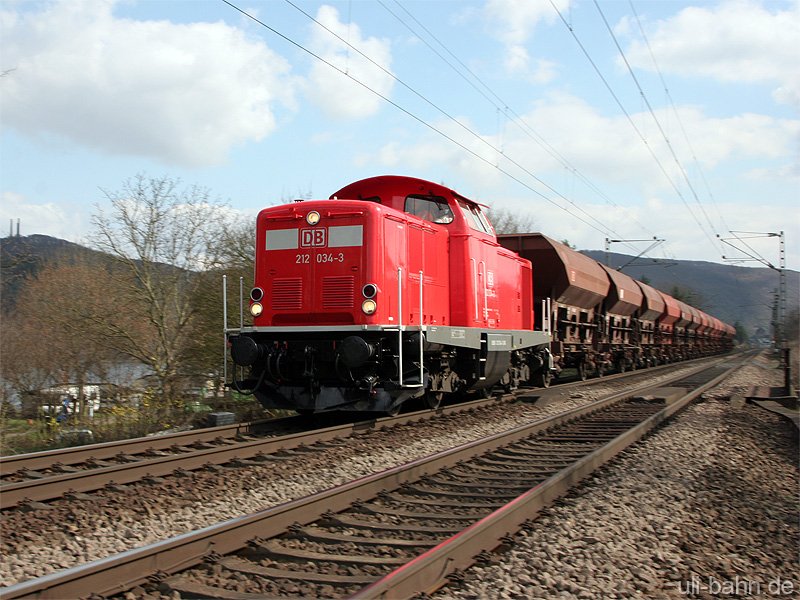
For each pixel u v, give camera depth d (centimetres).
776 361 5791
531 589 455
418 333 1142
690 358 5300
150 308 1644
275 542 546
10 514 631
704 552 564
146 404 1434
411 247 1234
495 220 5006
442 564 467
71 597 416
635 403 1666
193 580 466
